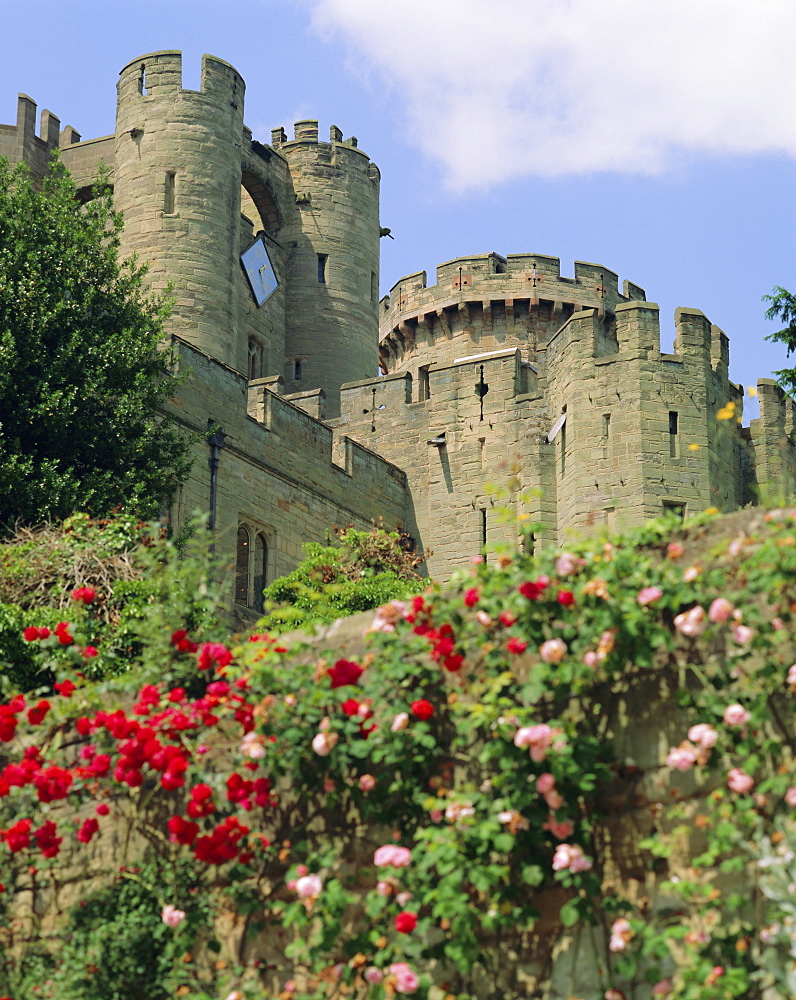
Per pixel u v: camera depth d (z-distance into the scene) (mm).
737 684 8562
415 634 9578
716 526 9016
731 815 8273
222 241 42438
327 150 51094
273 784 10016
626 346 36062
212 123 42875
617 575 8945
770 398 38562
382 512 38719
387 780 9523
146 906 10078
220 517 32250
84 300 26094
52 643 12406
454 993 8984
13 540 18766
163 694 10836
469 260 56500
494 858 9000
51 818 10867
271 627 19547
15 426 23906
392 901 9188
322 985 9320
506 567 9430
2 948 10562
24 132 45594
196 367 32250
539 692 8836
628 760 8828
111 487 23969
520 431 38156
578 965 8656
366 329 50812
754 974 7855
